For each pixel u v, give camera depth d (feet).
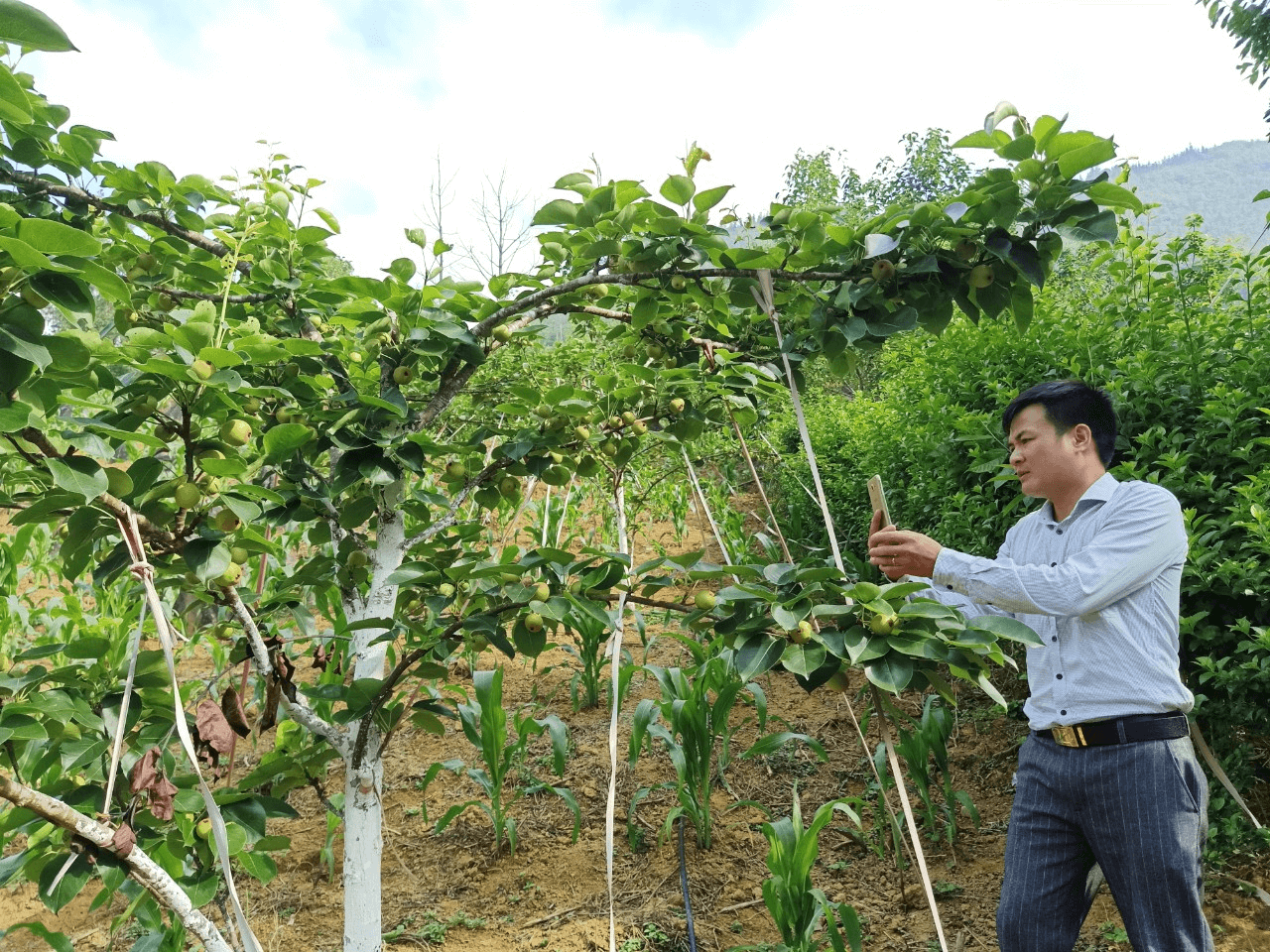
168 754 6.69
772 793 13.20
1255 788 10.95
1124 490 7.40
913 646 5.68
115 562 6.31
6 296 4.86
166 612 7.45
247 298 8.56
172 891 5.64
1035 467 7.85
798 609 5.89
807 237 7.91
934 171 61.72
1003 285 7.81
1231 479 11.60
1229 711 10.29
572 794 12.89
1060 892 7.26
